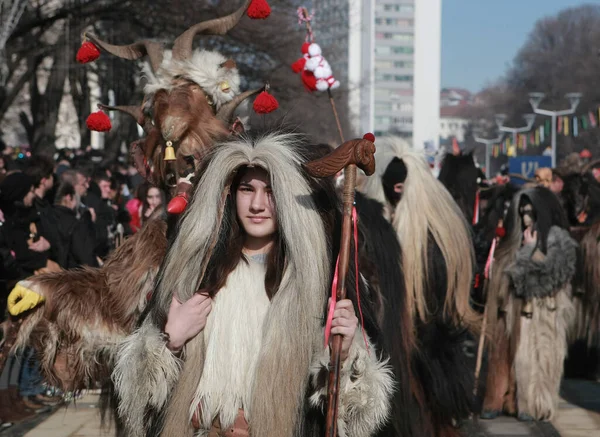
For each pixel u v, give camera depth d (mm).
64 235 9227
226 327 3869
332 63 36938
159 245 4547
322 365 3811
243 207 3953
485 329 7516
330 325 3787
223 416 3830
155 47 4945
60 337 4512
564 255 7977
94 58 5117
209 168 3953
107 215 11656
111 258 4664
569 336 10172
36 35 26203
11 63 25734
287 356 3783
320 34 34219
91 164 14000
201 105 4738
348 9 41250
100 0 24250
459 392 6043
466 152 8906
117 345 4273
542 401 7938
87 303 4496
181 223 4012
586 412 8414
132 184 17359
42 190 9203
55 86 28578
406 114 146125
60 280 4512
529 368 7965
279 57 25422
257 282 3938
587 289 9953
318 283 3852
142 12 23609
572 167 12469
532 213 8070
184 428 3844
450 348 6070
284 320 3805
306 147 4082
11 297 4480
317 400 3814
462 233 6309
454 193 8266
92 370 4535
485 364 8250
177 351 3895
